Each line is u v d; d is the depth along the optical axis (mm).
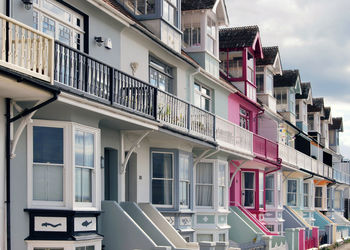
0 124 13766
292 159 39406
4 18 12375
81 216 15320
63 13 16688
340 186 61969
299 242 32125
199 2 26875
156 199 21922
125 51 19875
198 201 25594
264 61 38031
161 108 19547
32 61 13203
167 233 19844
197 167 25797
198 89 26641
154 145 21828
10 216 14078
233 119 30969
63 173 15031
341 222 56562
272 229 36500
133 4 22734
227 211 26484
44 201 14844
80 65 15055
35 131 14891
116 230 17062
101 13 18250
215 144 24156
